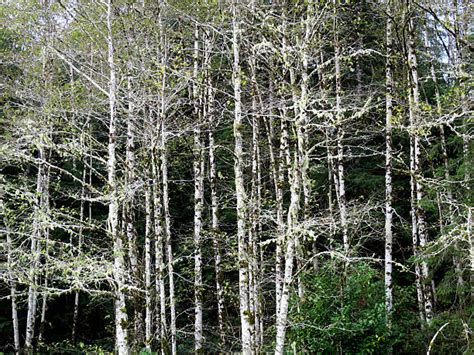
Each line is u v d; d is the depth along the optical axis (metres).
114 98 10.16
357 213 12.43
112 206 9.45
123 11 11.94
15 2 11.20
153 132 12.91
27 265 10.77
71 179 20.55
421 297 13.49
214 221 13.48
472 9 10.92
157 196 11.95
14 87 14.41
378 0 14.28
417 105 11.03
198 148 13.07
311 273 11.94
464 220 9.95
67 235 18.61
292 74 9.76
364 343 10.68
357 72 17.61
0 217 12.95
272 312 15.65
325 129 14.47
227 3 11.21
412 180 13.80
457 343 10.53
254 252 10.41
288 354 10.85
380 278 14.36
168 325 17.92
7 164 13.80
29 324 15.30
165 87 12.49
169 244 12.88
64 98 13.20
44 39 11.09
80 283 8.50
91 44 12.39
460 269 10.28
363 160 19.77
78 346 18.00
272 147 11.42
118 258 9.28
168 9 12.96
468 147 10.91
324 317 10.90
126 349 8.98
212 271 18.81
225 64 16.00
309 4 9.12
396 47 14.58
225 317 13.29
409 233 17.08
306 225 8.56
